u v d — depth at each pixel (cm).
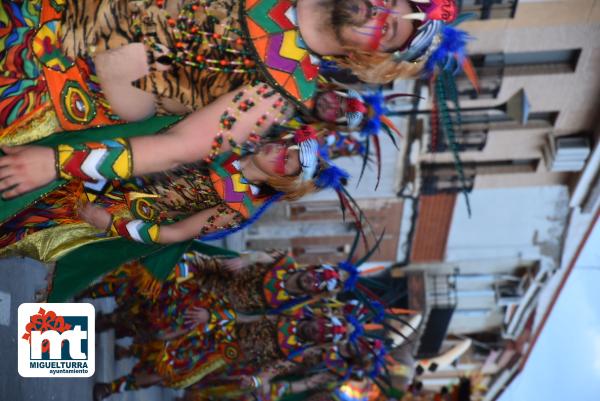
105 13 232
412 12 224
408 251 1102
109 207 290
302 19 228
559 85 856
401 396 660
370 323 609
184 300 516
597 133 892
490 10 781
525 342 1218
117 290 470
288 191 286
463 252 1087
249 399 673
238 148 249
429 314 1133
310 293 535
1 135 241
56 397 418
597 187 958
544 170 972
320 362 618
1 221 239
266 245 1139
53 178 231
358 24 218
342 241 1121
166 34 231
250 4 229
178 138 236
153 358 524
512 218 1043
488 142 929
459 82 835
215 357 550
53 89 240
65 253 287
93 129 248
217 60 234
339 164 973
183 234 292
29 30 235
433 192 995
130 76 238
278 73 234
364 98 285
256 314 550
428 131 894
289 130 274
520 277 1126
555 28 801
